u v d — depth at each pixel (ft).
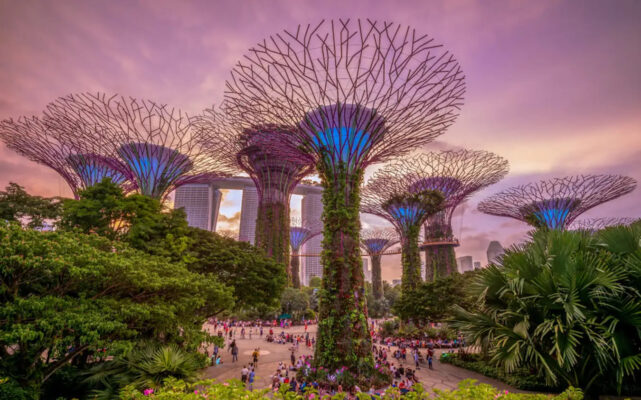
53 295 35.29
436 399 22.62
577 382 41.91
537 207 159.33
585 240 48.16
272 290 86.84
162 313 38.86
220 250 80.79
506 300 48.11
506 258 49.65
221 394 22.04
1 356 34.99
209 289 51.03
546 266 43.06
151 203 76.07
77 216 65.41
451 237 199.00
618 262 43.34
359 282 64.90
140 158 107.65
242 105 69.26
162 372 43.47
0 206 62.44
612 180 143.84
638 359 36.24
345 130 70.38
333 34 57.16
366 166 77.77
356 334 61.05
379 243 266.77
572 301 39.17
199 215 583.17
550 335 41.78
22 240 30.35
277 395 22.50
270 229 175.11
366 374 57.72
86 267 32.50
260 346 102.73
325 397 23.07
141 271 37.52
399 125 69.92
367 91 64.34
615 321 37.37
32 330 28.02
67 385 42.68
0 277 31.27
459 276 114.93
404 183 159.53
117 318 34.83
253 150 158.61
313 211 611.88
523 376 55.06
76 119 94.73
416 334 114.52
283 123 70.44
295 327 164.14
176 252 70.13
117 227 70.54
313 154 76.02
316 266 561.43
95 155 106.63
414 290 123.24
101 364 47.19
